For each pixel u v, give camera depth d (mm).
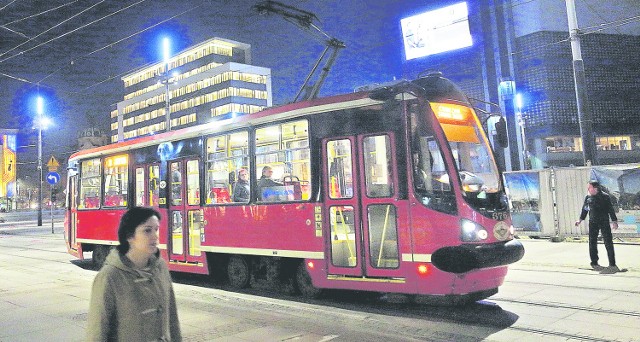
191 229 9844
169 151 10430
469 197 6648
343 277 7340
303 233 7832
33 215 57312
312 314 6914
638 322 5770
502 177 7363
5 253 17562
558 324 5891
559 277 8727
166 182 10414
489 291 7012
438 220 6594
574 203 13664
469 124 7324
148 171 10961
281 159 8242
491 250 6453
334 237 7500
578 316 6176
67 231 14016
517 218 14680
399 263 6809
